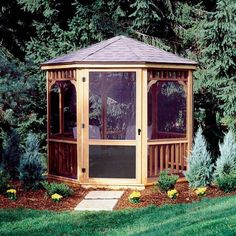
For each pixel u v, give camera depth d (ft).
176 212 30.81
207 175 37.93
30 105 57.67
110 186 39.19
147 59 38.78
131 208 33.42
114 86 45.24
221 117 60.03
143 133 38.88
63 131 43.86
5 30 63.41
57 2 59.47
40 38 60.70
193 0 62.80
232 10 53.57
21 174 37.50
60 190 35.63
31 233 28.04
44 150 59.57
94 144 39.37
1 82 44.37
